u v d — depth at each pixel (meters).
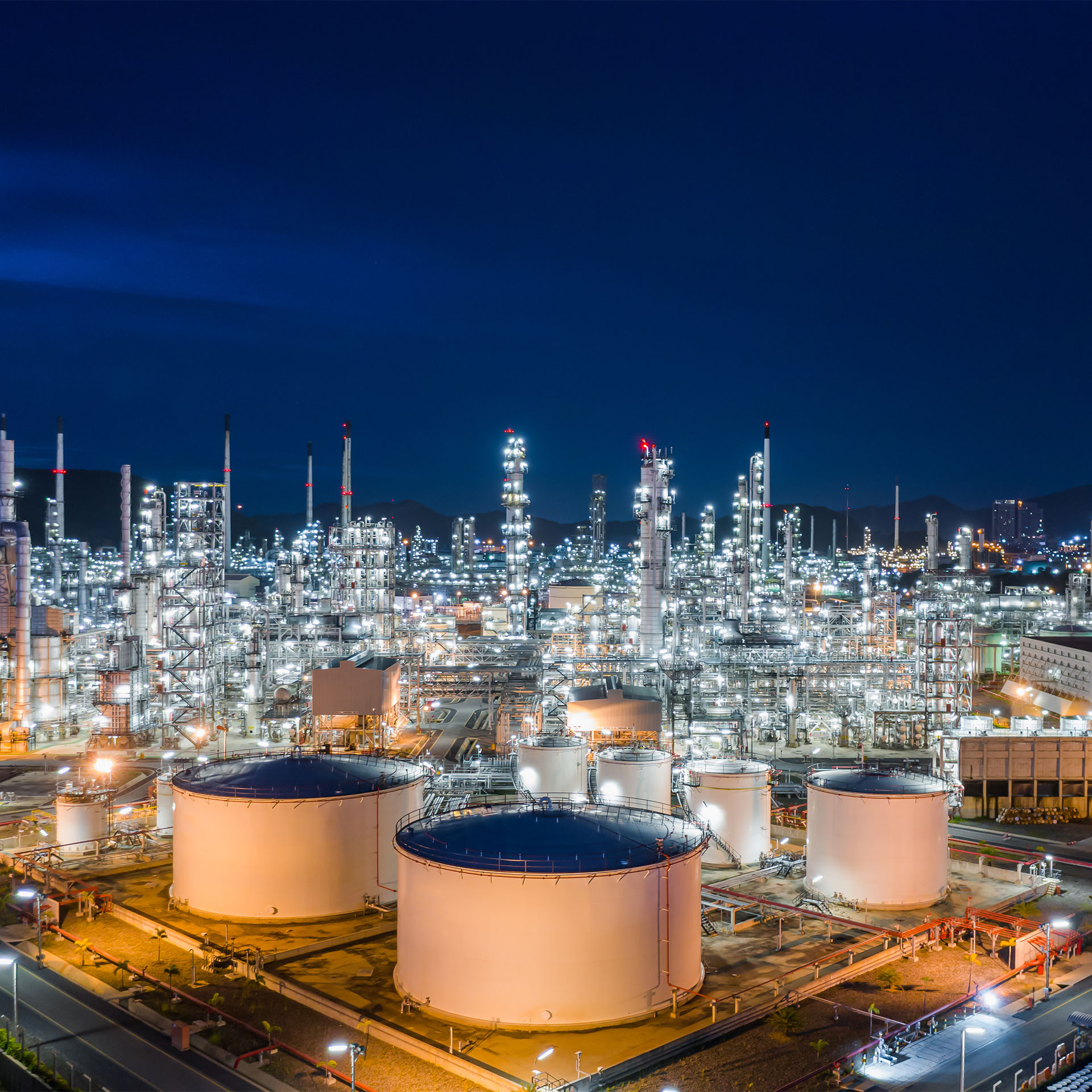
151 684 112.81
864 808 59.62
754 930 55.31
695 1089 38.94
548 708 103.06
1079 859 71.31
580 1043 41.84
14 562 113.38
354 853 57.34
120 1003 46.91
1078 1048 42.34
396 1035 42.53
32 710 113.81
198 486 115.19
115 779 89.75
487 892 43.59
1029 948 51.91
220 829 56.69
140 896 60.91
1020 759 82.94
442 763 96.38
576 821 48.09
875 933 54.03
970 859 70.75
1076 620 178.75
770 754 107.69
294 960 51.12
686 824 51.41
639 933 44.22
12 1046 41.75
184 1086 39.19
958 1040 42.88
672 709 101.62
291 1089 38.91
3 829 76.69
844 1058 41.19
